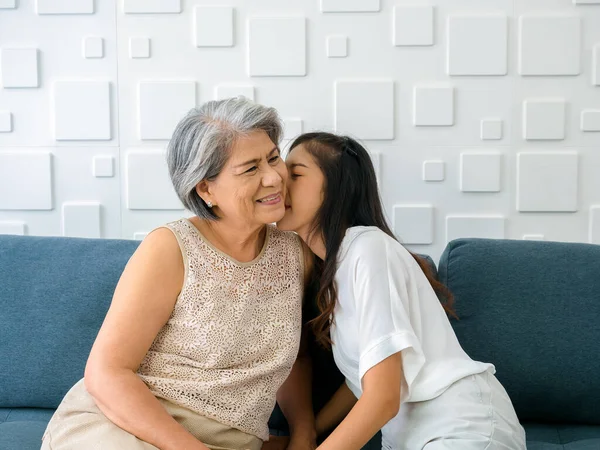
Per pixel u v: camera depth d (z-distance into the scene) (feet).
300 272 5.30
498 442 4.66
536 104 7.25
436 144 7.36
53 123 7.47
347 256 4.99
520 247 6.18
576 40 7.16
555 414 5.97
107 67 7.41
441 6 7.21
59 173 7.55
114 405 4.58
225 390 4.92
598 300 5.92
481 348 5.91
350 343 5.01
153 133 7.43
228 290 4.91
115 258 6.22
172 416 4.82
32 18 7.37
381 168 7.41
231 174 4.76
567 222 7.39
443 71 7.28
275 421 6.06
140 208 7.54
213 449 4.85
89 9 7.33
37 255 6.27
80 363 5.99
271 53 7.30
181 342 4.91
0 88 7.45
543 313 5.92
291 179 5.16
